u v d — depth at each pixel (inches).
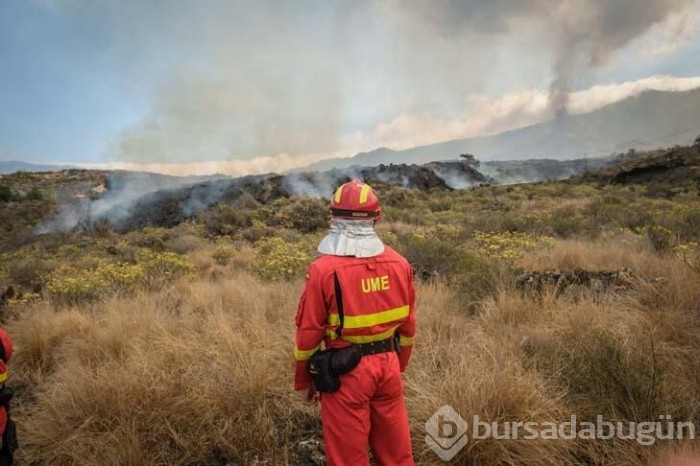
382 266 81.4
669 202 754.8
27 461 112.3
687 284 176.9
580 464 97.5
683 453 91.1
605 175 2036.2
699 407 106.3
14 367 170.6
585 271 230.7
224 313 198.7
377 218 84.0
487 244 373.7
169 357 153.3
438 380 122.6
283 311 199.5
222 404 122.8
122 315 197.9
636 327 151.1
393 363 82.5
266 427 113.0
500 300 188.2
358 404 78.5
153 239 703.7
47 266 462.0
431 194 1401.3
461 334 163.6
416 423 108.3
